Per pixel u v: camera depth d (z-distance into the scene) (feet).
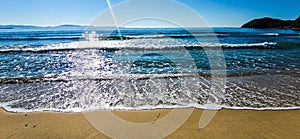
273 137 10.02
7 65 31.30
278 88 19.01
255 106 14.57
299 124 11.49
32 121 11.97
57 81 21.29
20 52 46.03
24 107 14.42
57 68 29.19
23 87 19.26
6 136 10.22
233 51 46.65
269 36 108.06
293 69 27.35
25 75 24.62
